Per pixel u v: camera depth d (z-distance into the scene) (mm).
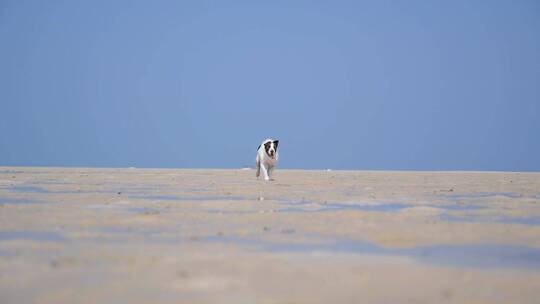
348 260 11742
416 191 30297
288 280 10047
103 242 13586
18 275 10281
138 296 9055
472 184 37906
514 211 20688
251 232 15234
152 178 42688
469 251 12898
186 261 11453
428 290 9531
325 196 26375
